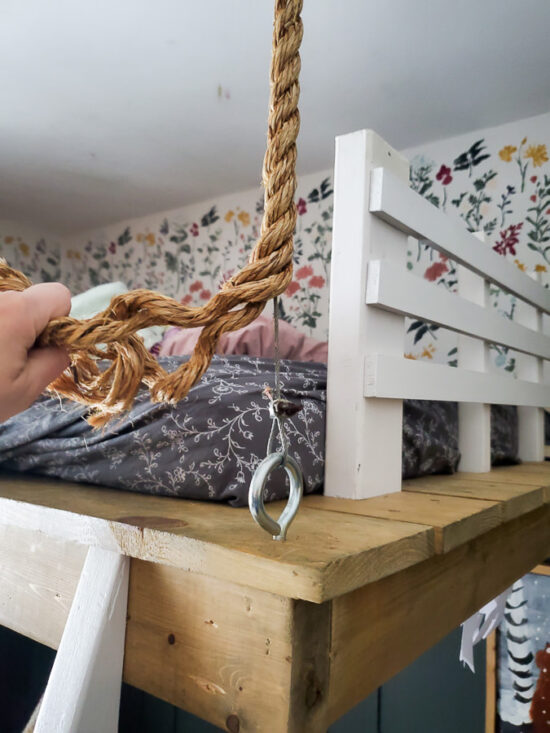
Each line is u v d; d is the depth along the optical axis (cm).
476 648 161
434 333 205
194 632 53
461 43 151
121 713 183
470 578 79
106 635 56
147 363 47
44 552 67
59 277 317
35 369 38
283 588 46
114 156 222
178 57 161
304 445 81
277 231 46
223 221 263
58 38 154
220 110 188
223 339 121
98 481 83
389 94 177
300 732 47
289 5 47
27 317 37
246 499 71
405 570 62
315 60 160
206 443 74
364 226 83
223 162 227
